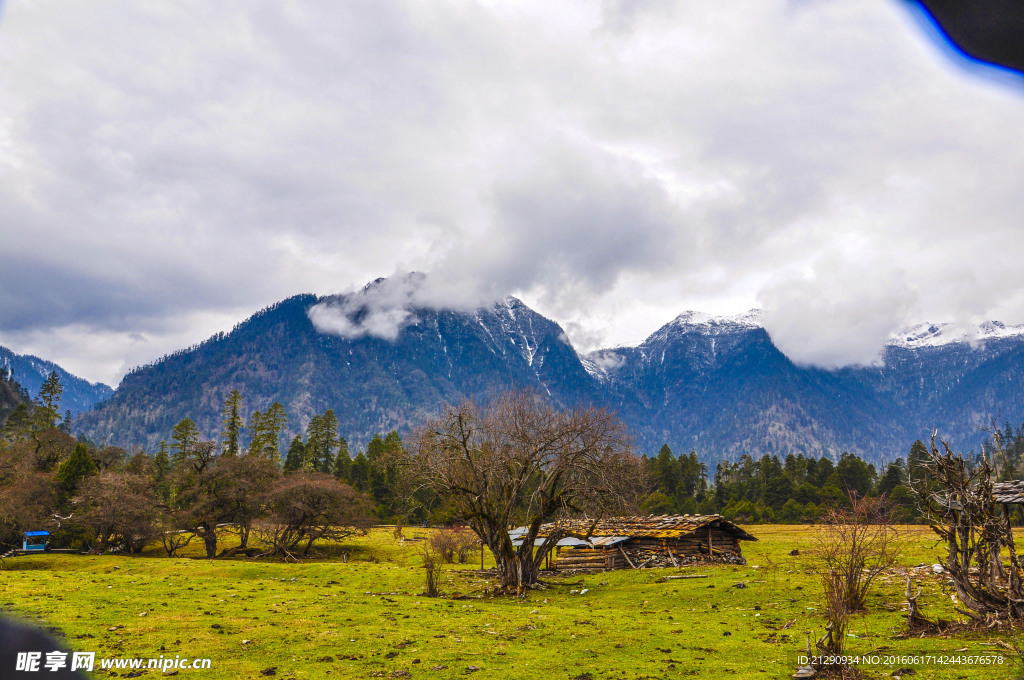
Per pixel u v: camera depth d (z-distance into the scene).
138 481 80.81
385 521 125.69
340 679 17.50
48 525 74.44
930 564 34.59
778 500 146.88
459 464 39.75
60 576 38.94
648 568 45.59
